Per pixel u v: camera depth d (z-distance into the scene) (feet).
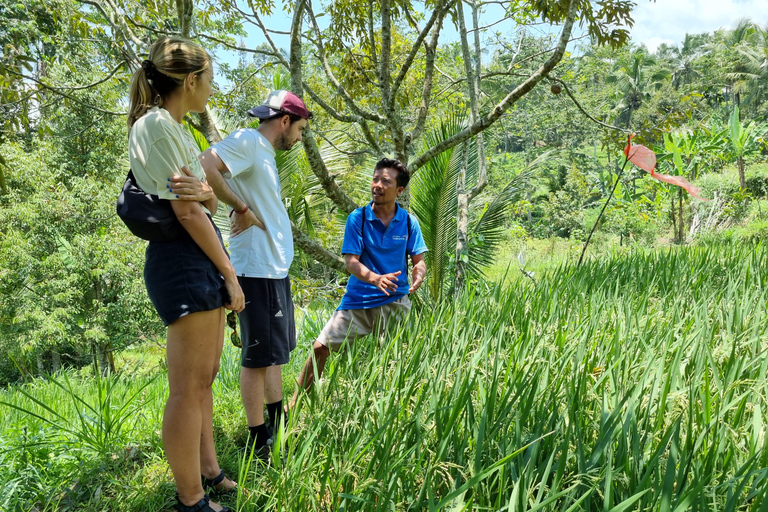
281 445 6.89
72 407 12.45
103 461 8.17
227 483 7.80
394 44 30.40
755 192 77.82
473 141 26.48
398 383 7.59
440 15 17.72
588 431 6.31
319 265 28.35
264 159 8.98
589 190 81.82
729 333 9.02
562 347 8.88
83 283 53.83
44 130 15.76
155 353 57.26
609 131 18.78
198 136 16.92
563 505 4.98
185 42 6.78
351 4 18.98
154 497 7.40
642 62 170.91
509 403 6.31
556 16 15.40
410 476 5.62
